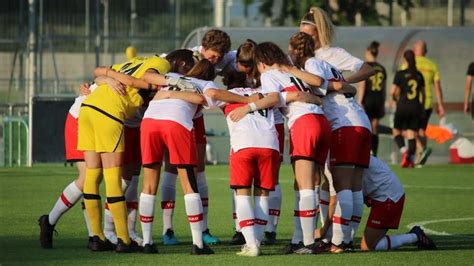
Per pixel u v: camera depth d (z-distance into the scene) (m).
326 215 20.75
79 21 57.31
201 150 21.92
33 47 48.81
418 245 20.31
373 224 19.89
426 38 47.53
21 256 19.34
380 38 47.66
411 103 42.56
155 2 57.25
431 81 43.28
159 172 19.52
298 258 18.91
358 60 20.69
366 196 19.97
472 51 47.19
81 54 58.31
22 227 23.92
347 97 19.81
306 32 20.86
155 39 53.66
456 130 46.41
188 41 45.66
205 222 21.77
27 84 49.47
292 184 35.91
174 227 24.31
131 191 21.08
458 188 34.59
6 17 55.84
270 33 46.16
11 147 45.12
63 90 57.56
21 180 36.59
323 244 20.03
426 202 30.23
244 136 19.16
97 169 19.77
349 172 19.55
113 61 55.56
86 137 19.69
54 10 57.00
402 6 63.66
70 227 23.94
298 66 20.23
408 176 39.19
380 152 47.12
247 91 19.75
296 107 19.31
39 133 44.84
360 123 19.62
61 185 34.69
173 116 19.14
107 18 56.00
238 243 21.59
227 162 46.81
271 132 19.31
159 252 19.89
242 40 46.00
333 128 19.66
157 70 19.58
